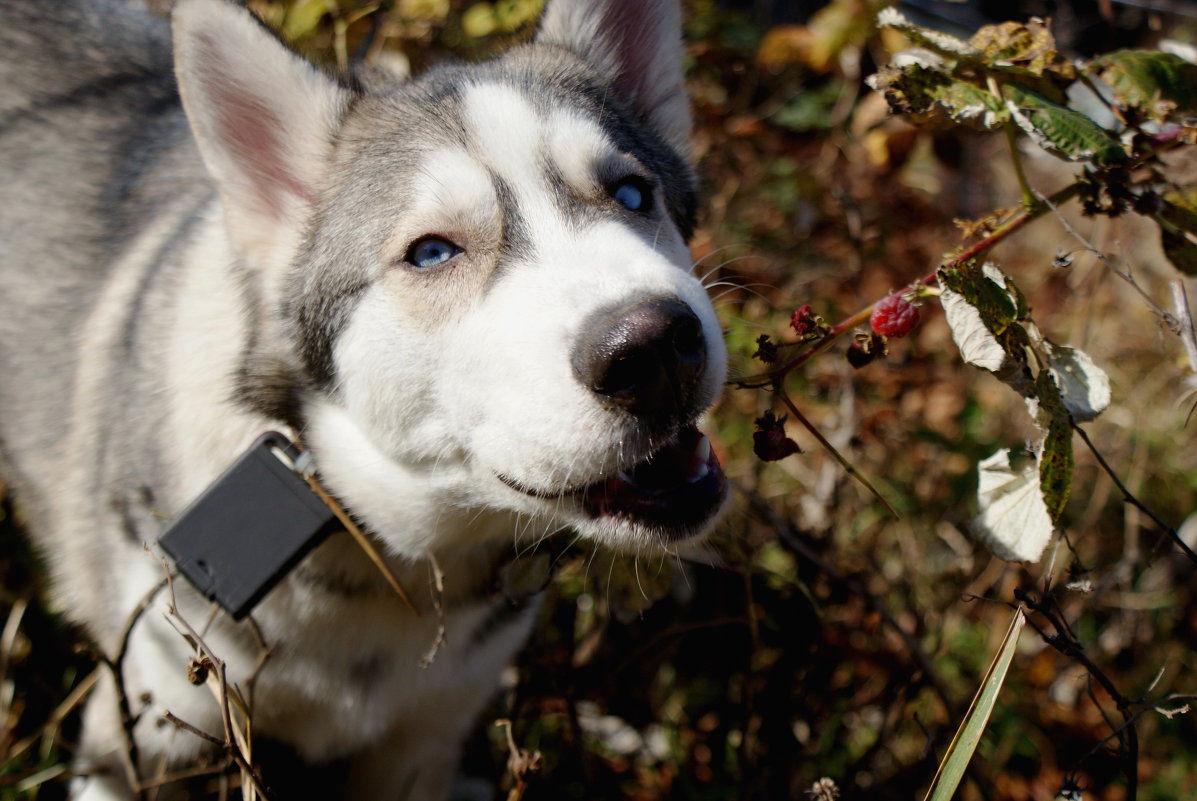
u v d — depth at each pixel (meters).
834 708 0.63
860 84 0.80
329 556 0.52
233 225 0.52
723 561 0.63
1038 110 0.47
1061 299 0.84
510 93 0.51
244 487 0.50
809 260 0.81
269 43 0.52
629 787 0.63
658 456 0.48
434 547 0.53
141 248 0.60
